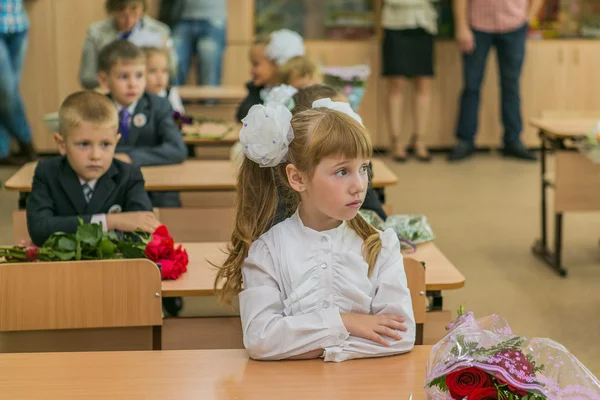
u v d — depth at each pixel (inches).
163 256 108.3
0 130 307.0
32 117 321.4
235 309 106.0
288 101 129.6
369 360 78.8
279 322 78.3
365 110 339.0
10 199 265.9
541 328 167.0
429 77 327.0
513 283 195.0
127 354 79.7
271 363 78.0
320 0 336.2
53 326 96.6
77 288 96.3
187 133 207.6
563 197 199.2
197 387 72.7
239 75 333.1
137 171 134.3
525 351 61.9
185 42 313.3
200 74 316.2
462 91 330.0
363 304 81.0
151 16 320.2
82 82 257.1
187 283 105.6
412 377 75.2
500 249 221.9
